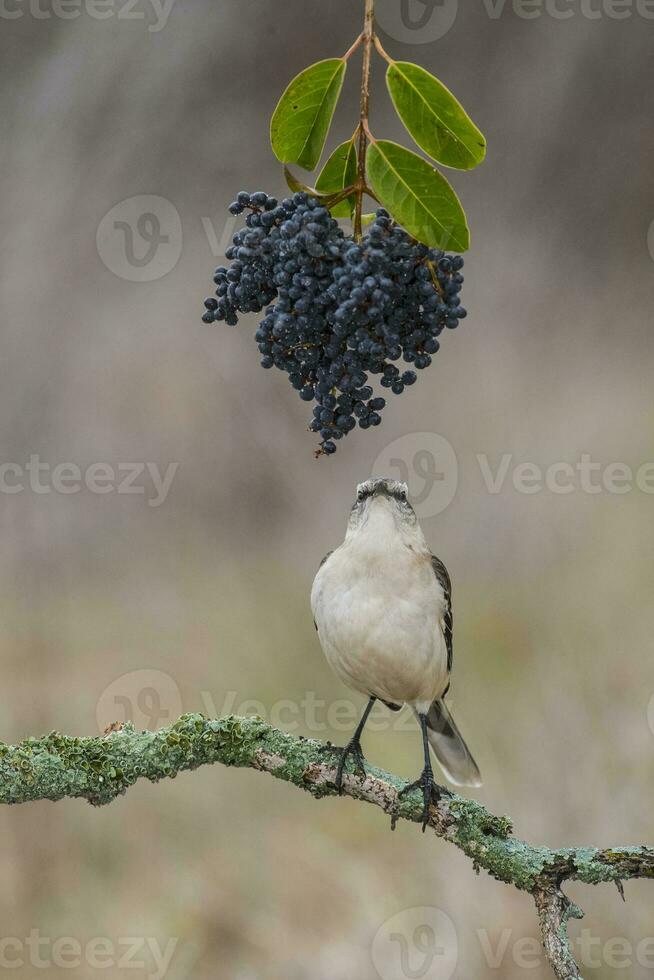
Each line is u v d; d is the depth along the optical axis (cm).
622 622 1211
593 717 1009
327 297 356
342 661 643
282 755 492
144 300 1647
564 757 973
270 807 1109
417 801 481
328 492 1675
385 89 1730
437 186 348
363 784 489
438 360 1812
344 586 630
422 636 625
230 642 1362
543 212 1998
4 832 1020
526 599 1330
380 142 351
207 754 479
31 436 1573
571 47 1936
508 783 973
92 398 1602
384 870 992
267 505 1670
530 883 444
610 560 1372
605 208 1984
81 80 1466
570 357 1809
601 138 1973
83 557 1562
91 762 459
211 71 1598
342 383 367
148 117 1517
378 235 352
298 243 352
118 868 1021
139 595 1490
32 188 1476
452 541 1524
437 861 967
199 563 1582
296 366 377
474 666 1208
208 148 1608
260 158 1642
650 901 870
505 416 1683
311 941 941
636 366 1766
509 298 1914
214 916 970
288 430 1712
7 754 449
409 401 1728
